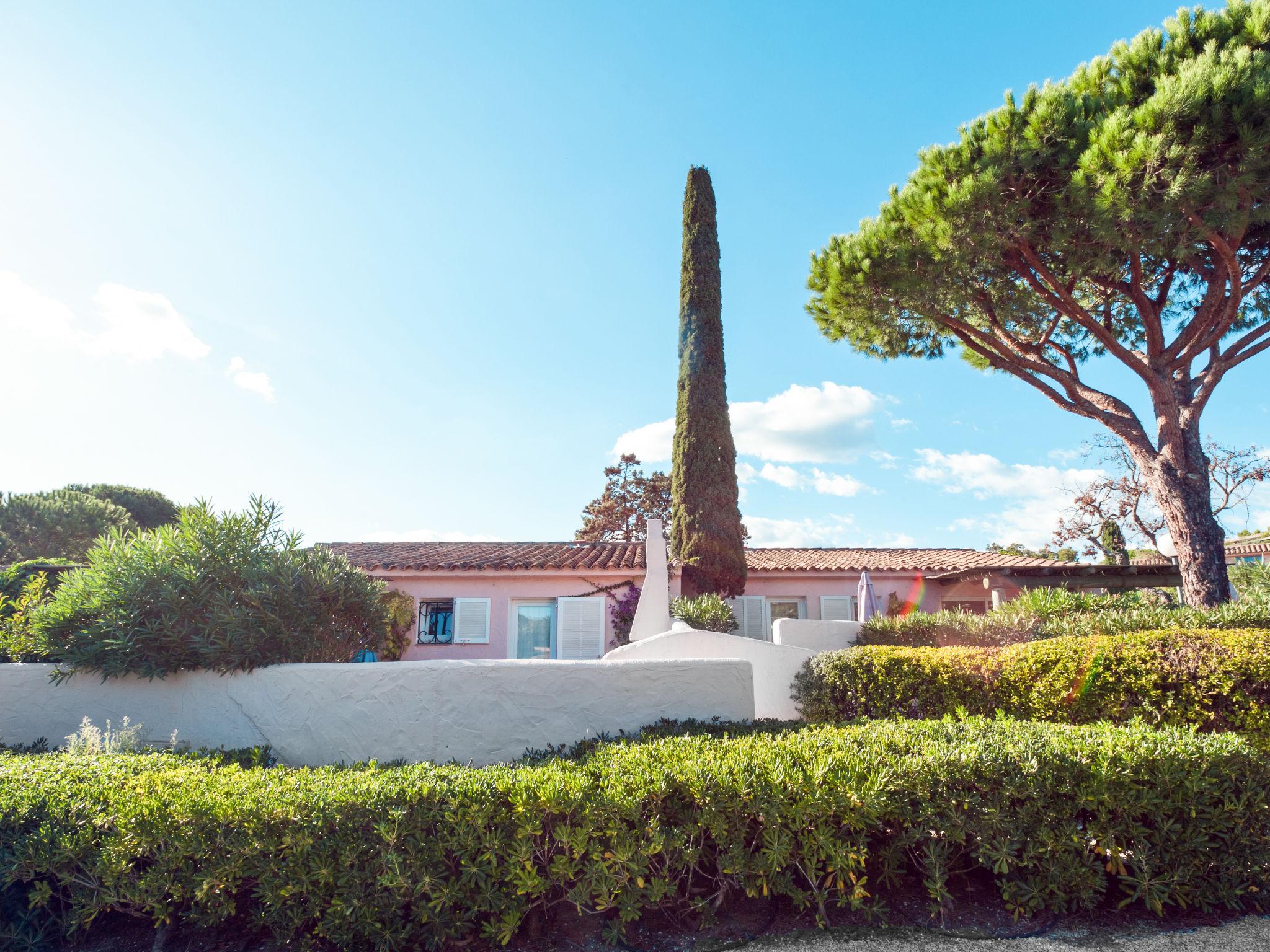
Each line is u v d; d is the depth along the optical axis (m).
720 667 5.92
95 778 4.14
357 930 3.35
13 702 6.28
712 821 3.53
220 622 6.09
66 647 6.15
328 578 7.05
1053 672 5.96
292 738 5.88
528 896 3.46
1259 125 8.41
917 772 3.73
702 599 14.55
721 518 17.22
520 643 15.72
